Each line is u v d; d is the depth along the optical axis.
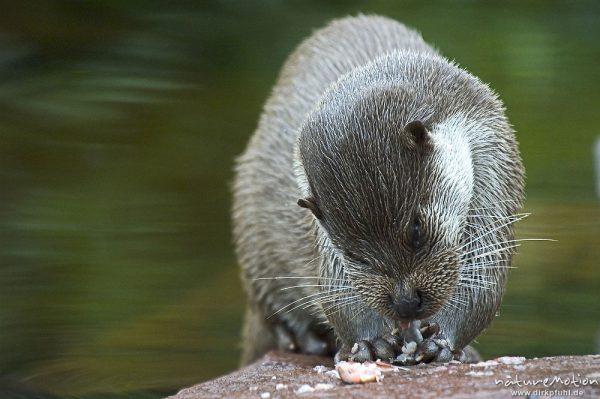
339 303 8.62
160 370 11.27
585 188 14.19
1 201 14.06
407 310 7.86
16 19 15.23
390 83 8.48
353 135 8.01
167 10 15.92
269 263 10.45
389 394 6.62
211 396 7.26
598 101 15.91
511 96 15.77
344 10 16.31
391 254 7.86
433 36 16.17
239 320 12.42
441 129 8.25
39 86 14.94
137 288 12.96
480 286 8.49
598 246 12.98
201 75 15.73
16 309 12.49
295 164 8.77
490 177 8.55
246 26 16.11
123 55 15.44
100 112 14.98
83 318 12.32
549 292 12.52
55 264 13.25
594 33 16.91
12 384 10.65
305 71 10.46
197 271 13.37
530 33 16.58
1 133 14.80
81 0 15.52
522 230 13.20
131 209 14.16
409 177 7.87
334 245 8.12
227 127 15.24
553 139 15.34
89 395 10.34
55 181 14.51
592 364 7.20
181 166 14.88
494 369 7.20
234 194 11.01
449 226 8.05
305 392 6.98
